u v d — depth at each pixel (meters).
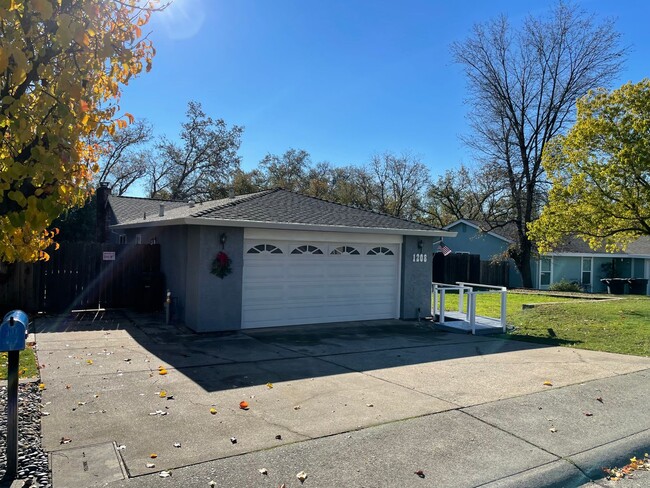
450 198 39.06
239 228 11.38
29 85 3.42
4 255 3.75
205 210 11.86
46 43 3.23
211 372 7.42
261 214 12.05
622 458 4.77
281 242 12.08
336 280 12.91
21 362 7.77
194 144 42.16
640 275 30.00
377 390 6.64
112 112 3.91
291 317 12.25
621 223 15.50
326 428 5.15
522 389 6.79
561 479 4.29
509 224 33.09
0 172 3.07
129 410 5.59
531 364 8.38
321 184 46.12
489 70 28.48
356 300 13.24
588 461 4.57
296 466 4.25
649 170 14.33
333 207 14.55
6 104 3.06
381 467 4.29
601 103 15.16
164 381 6.86
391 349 9.58
